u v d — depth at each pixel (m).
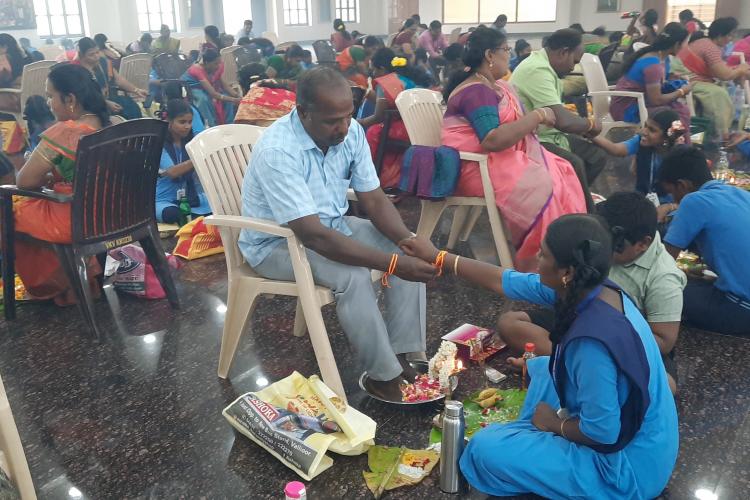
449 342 2.44
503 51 3.41
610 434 1.69
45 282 3.31
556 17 16.30
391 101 4.60
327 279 2.30
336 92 2.15
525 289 2.07
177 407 2.45
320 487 1.98
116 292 3.53
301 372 2.66
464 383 2.53
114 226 3.04
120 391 2.57
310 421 2.15
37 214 3.00
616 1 15.64
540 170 3.31
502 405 2.31
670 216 3.42
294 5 18.56
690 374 2.57
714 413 2.32
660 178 2.96
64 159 2.98
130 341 2.98
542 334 2.49
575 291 1.66
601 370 1.64
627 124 5.39
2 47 7.68
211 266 3.85
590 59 5.62
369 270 2.41
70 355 2.88
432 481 2.00
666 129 3.76
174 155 4.33
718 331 2.89
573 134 3.99
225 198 2.58
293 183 2.22
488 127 3.29
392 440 2.20
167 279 3.26
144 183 3.10
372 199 2.52
